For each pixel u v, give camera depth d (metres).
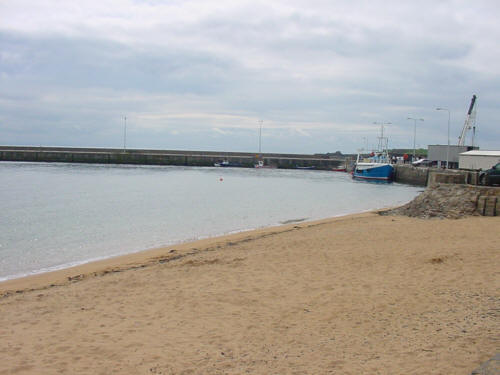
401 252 16.94
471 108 85.81
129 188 57.72
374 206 43.19
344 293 11.91
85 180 68.06
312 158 135.75
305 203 45.34
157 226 29.84
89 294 12.75
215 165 121.88
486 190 29.47
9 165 102.06
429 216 29.06
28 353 8.58
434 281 12.56
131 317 10.63
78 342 9.10
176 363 7.94
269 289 12.62
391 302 10.89
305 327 9.54
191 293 12.48
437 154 80.88
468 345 7.73
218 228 28.97
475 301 10.41
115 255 20.59
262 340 8.91
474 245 17.62
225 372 7.45
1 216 33.00
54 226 29.38
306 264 15.59
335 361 7.61
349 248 18.27
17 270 18.11
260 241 21.41
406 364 7.18
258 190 60.00
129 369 7.77
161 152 129.12
